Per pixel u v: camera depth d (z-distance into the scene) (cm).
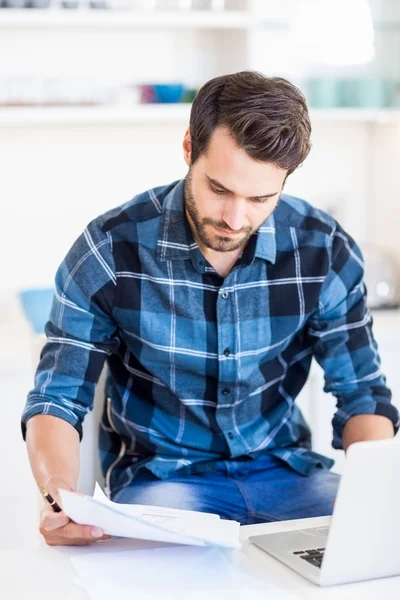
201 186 170
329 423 285
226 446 200
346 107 322
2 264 332
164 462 198
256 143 160
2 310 333
